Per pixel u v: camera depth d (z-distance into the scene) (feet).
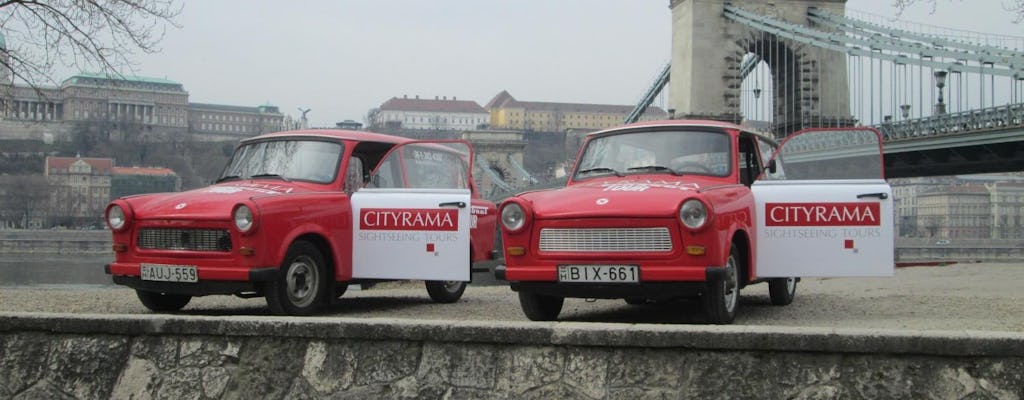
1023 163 124.26
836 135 24.70
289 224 23.75
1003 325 21.95
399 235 25.49
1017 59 106.01
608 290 20.93
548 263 21.44
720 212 21.11
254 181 26.63
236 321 14.58
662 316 25.43
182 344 14.80
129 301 30.27
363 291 40.37
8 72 48.06
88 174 414.82
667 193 21.26
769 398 12.71
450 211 25.12
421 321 14.10
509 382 13.58
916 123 130.31
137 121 548.31
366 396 14.05
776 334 12.72
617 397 13.17
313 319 14.46
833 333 12.59
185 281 23.45
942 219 371.56
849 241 23.56
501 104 622.54
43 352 15.20
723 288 21.06
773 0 182.70
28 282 157.58
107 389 14.89
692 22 181.57
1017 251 256.11
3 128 484.33
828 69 181.16
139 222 24.12
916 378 12.39
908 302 29.27
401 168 28.22
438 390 13.82
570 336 13.39
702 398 12.90
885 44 126.62
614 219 20.88
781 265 23.94
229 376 14.55
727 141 24.80
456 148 30.60
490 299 32.42
